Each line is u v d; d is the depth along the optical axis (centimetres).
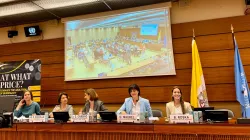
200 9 446
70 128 258
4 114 224
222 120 232
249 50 406
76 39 513
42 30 550
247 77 402
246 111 372
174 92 332
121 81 477
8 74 505
